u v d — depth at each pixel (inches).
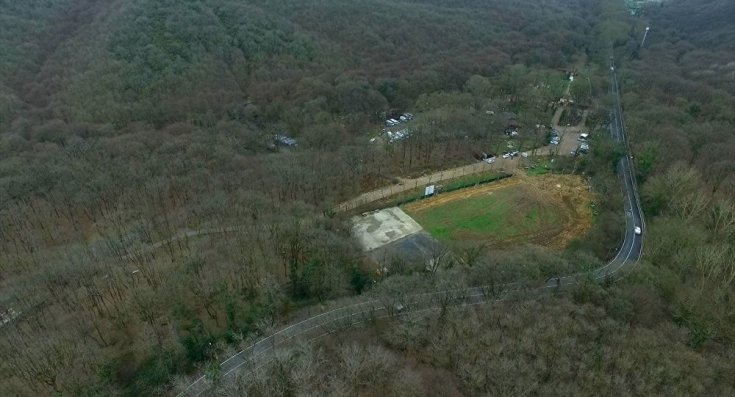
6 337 5078.7
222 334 5157.5
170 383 4591.5
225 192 7824.8
